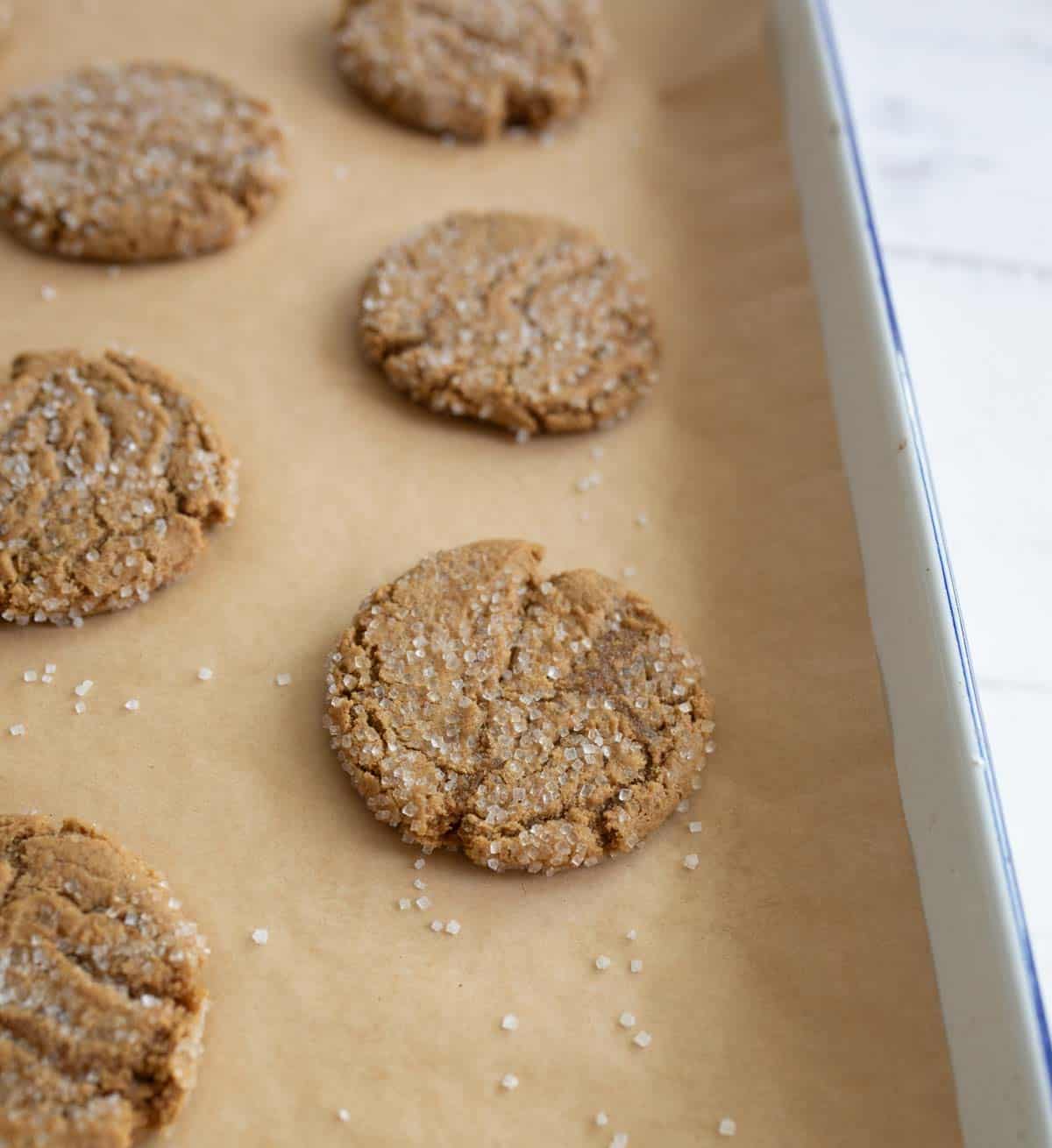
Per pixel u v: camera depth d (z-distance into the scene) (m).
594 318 0.43
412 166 0.47
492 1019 0.35
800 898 0.36
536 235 0.45
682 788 0.37
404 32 0.48
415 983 0.35
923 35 0.54
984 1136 0.33
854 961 0.36
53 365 0.41
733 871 0.37
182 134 0.45
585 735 0.37
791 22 0.47
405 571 0.40
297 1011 0.35
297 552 0.40
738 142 0.48
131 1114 0.33
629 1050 0.35
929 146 0.51
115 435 0.40
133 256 0.44
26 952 0.34
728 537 0.41
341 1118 0.34
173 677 0.38
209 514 0.40
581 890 0.36
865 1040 0.35
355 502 0.41
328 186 0.46
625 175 0.48
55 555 0.38
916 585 0.37
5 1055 0.33
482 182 0.47
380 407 0.42
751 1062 0.35
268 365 0.43
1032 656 0.42
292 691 0.38
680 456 0.42
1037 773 0.41
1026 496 0.44
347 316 0.44
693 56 0.50
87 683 0.38
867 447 0.40
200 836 0.36
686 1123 0.34
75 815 0.36
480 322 0.43
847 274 0.42
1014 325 0.47
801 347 0.43
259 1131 0.33
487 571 0.39
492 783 0.36
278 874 0.36
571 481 0.42
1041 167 0.51
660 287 0.45
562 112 0.48
